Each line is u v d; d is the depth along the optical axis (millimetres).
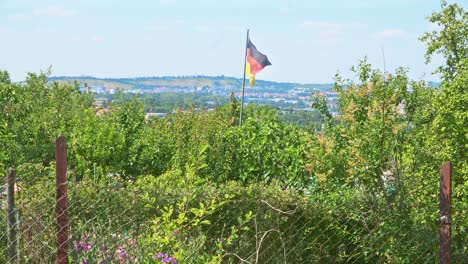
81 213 6949
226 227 7445
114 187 7176
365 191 7996
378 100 8594
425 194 7832
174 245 6098
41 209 6508
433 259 7340
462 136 10875
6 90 16219
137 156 15938
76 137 15945
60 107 21453
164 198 7328
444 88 11516
